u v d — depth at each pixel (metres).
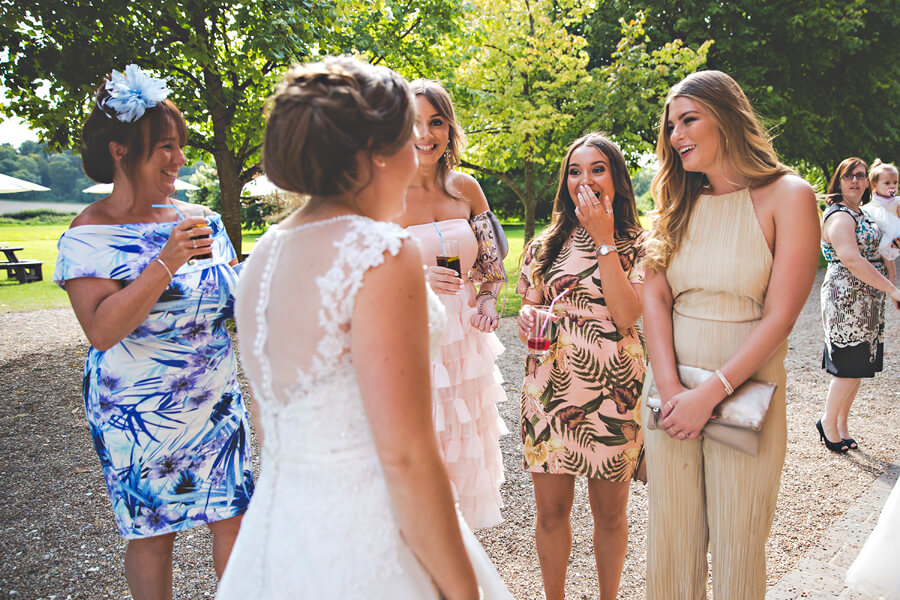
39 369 6.75
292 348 1.12
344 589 1.12
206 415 2.11
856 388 4.10
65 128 7.75
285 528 1.17
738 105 1.85
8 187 17.73
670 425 1.87
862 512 3.33
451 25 9.62
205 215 2.24
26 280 14.08
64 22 6.77
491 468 2.69
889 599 2.49
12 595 2.71
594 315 2.29
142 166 2.05
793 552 2.96
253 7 7.32
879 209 4.61
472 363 2.54
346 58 1.16
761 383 1.83
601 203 2.30
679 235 1.98
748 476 1.85
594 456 2.28
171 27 7.68
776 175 1.86
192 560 2.98
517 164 14.04
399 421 1.03
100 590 2.75
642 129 13.83
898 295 3.75
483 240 2.81
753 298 1.89
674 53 12.20
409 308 1.06
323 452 1.13
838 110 16.28
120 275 2.00
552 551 2.40
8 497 3.69
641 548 3.06
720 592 1.92
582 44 12.25
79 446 4.52
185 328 2.06
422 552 1.09
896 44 15.74
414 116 1.17
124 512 2.04
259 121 8.55
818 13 13.51
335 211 1.15
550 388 2.34
